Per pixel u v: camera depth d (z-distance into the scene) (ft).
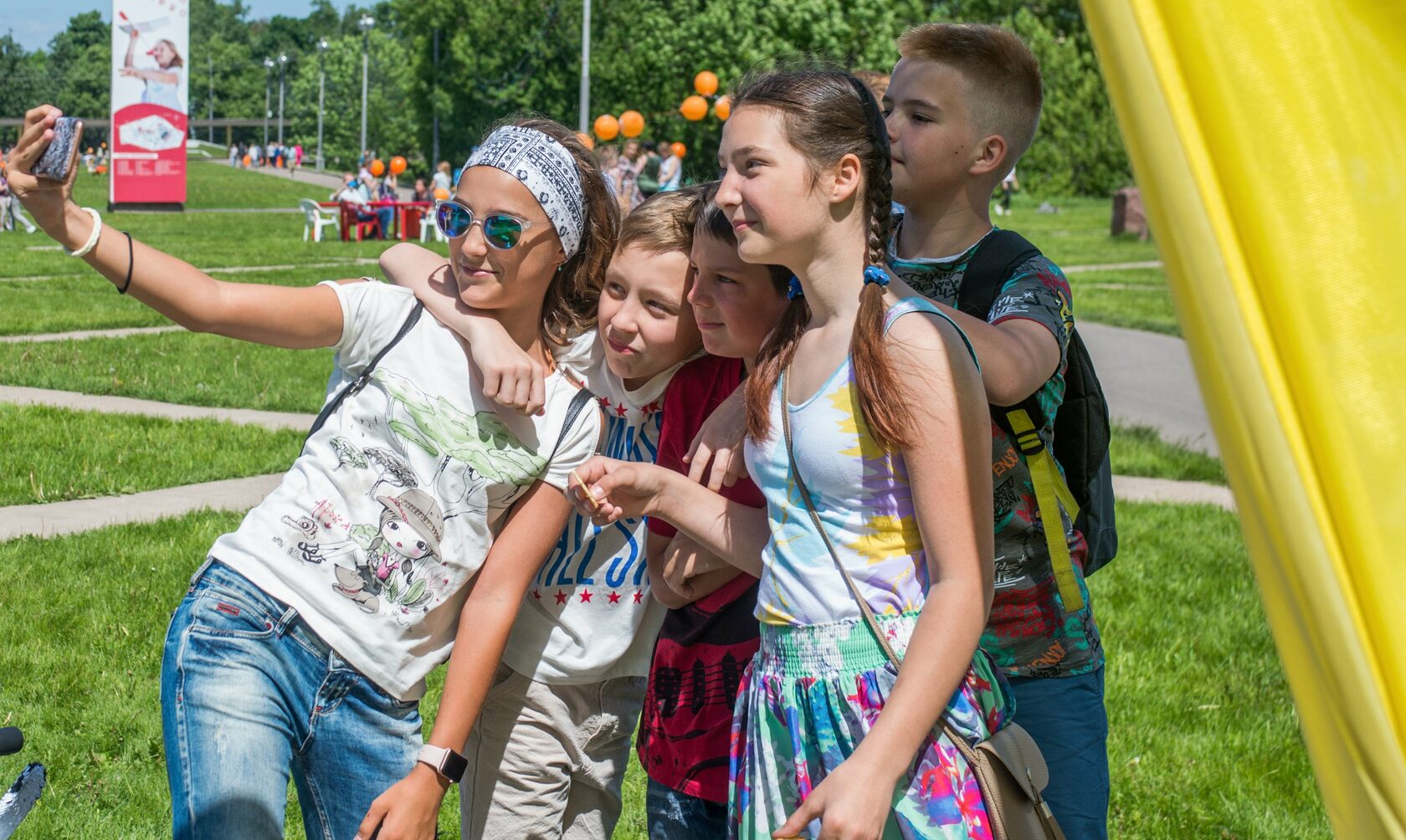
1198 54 4.27
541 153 7.63
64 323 44.45
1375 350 4.20
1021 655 8.07
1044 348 7.41
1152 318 56.24
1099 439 8.43
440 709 7.39
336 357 7.94
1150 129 4.33
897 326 6.05
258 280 62.08
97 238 6.82
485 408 7.67
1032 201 172.76
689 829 8.22
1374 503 4.20
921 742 5.94
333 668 7.39
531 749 8.57
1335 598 4.21
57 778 12.72
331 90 353.31
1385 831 4.25
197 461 25.54
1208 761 14.49
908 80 8.39
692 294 7.48
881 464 6.21
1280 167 4.24
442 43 216.13
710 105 120.47
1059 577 7.90
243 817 6.83
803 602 6.41
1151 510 25.71
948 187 8.43
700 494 7.31
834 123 6.21
